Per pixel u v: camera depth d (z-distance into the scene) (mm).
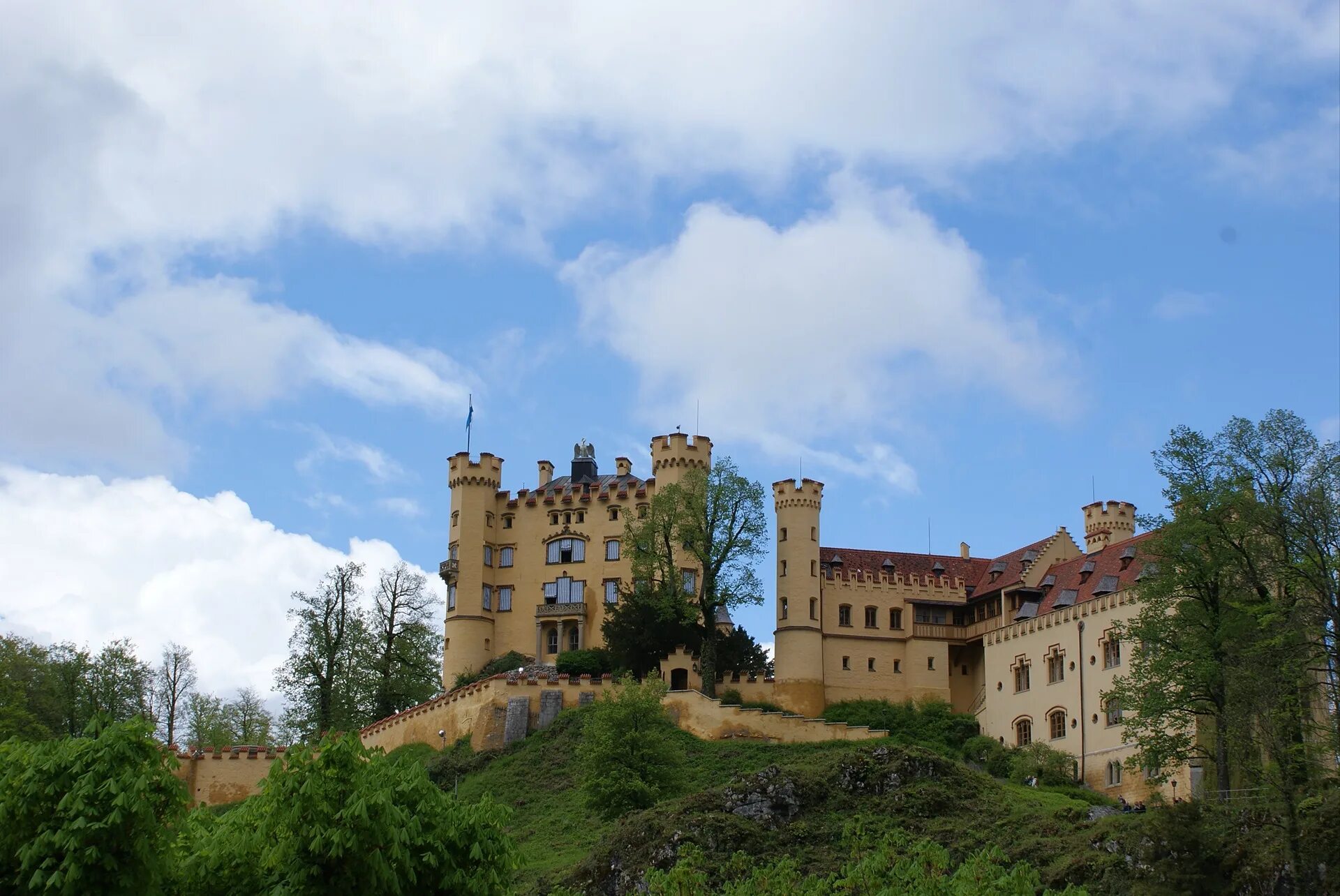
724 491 112062
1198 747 70500
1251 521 69438
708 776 94625
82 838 39625
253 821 42688
